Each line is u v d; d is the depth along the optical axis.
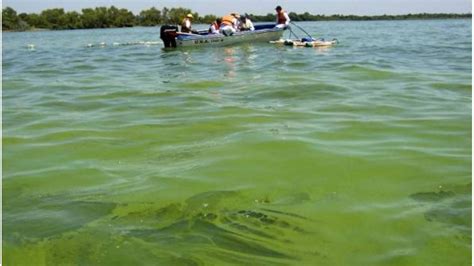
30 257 3.59
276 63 15.12
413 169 5.11
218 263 3.43
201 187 4.73
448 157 5.45
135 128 7.03
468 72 12.18
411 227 3.87
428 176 4.91
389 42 24.31
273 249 3.60
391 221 3.97
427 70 12.66
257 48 20.69
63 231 3.94
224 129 6.82
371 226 3.91
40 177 5.12
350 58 16.23
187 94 9.73
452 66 13.53
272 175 5.00
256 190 4.64
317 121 7.16
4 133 6.88
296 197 4.48
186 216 4.13
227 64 15.36
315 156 5.51
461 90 9.67
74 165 5.48
